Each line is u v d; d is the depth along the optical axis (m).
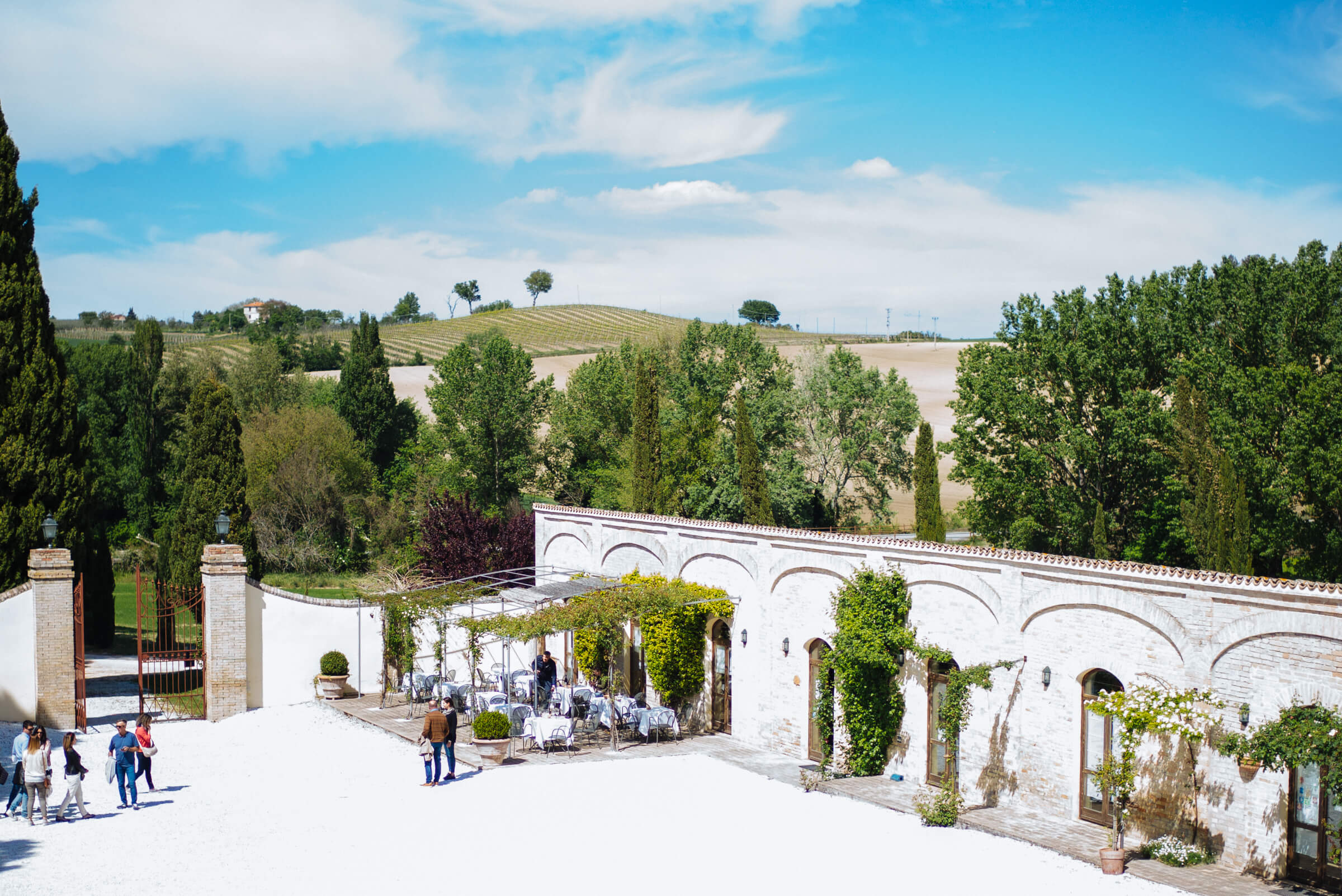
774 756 22.58
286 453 61.75
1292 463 32.94
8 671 25.20
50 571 25.39
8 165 29.19
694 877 14.61
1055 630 17.09
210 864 15.48
